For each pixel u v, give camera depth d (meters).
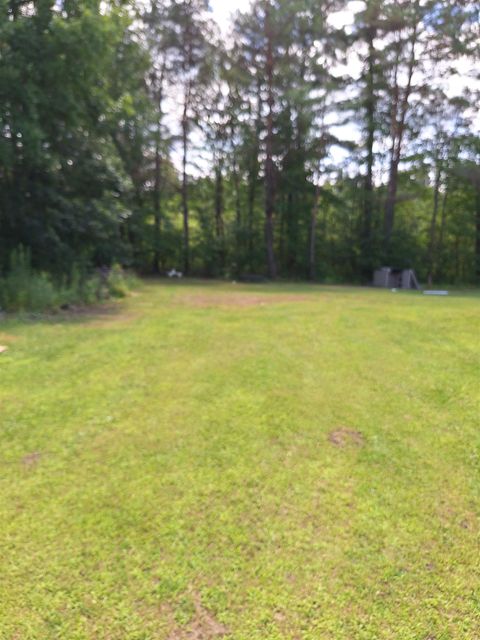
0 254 11.62
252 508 2.53
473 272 28.23
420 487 2.77
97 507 2.52
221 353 5.73
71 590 1.95
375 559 2.16
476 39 22.55
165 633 1.75
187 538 2.28
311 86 23.23
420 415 3.83
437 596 1.95
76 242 13.84
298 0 22.22
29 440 3.30
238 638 1.73
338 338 6.65
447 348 6.02
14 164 11.44
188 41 25.42
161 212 27.52
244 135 27.11
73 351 5.76
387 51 23.70
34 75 10.39
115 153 18.86
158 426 3.56
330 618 1.83
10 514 2.44
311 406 3.98
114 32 10.98
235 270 27.91
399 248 26.39
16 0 10.55
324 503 2.58
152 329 7.30
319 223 28.12
